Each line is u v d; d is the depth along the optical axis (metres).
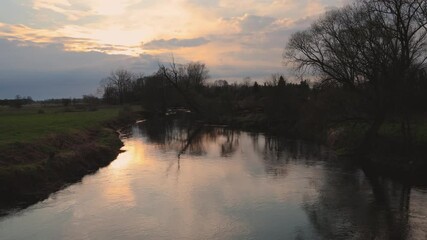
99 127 55.66
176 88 98.00
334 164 34.28
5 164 24.58
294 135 58.19
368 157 36.38
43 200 22.89
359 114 41.97
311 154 40.03
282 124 67.31
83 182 27.41
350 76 41.84
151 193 24.66
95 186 26.23
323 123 45.47
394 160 33.19
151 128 71.88
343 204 22.33
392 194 24.28
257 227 18.86
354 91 41.22
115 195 24.11
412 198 23.39
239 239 17.44
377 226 18.77
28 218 19.86
